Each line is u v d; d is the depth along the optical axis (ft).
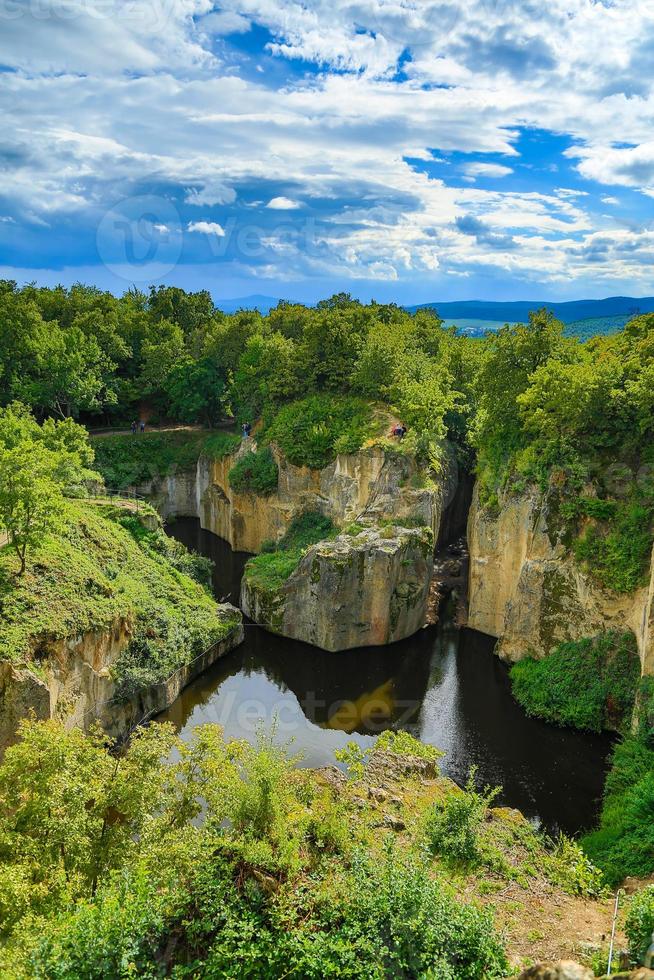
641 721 101.19
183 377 254.88
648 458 132.87
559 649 134.62
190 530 243.81
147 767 69.72
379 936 46.83
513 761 115.65
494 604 160.15
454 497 211.00
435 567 195.62
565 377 142.31
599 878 70.74
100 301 302.66
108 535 153.69
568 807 103.45
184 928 48.96
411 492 169.89
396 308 299.99
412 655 154.81
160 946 48.24
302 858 55.11
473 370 229.66
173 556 172.86
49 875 62.03
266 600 165.37
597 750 118.93
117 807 68.74
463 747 119.85
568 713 125.70
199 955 47.62
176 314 326.65
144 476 244.83
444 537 207.82
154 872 56.59
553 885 67.56
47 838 65.00
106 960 45.83
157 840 64.34
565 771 112.98
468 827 71.00
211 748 74.33
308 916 49.26
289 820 59.57
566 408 140.05
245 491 215.92
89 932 47.24
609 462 138.00
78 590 120.98
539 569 139.64
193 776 73.10
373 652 156.35
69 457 173.68
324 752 118.93
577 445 141.49
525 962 50.70
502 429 161.68
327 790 77.51
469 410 215.10
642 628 119.55
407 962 45.39
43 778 67.00
